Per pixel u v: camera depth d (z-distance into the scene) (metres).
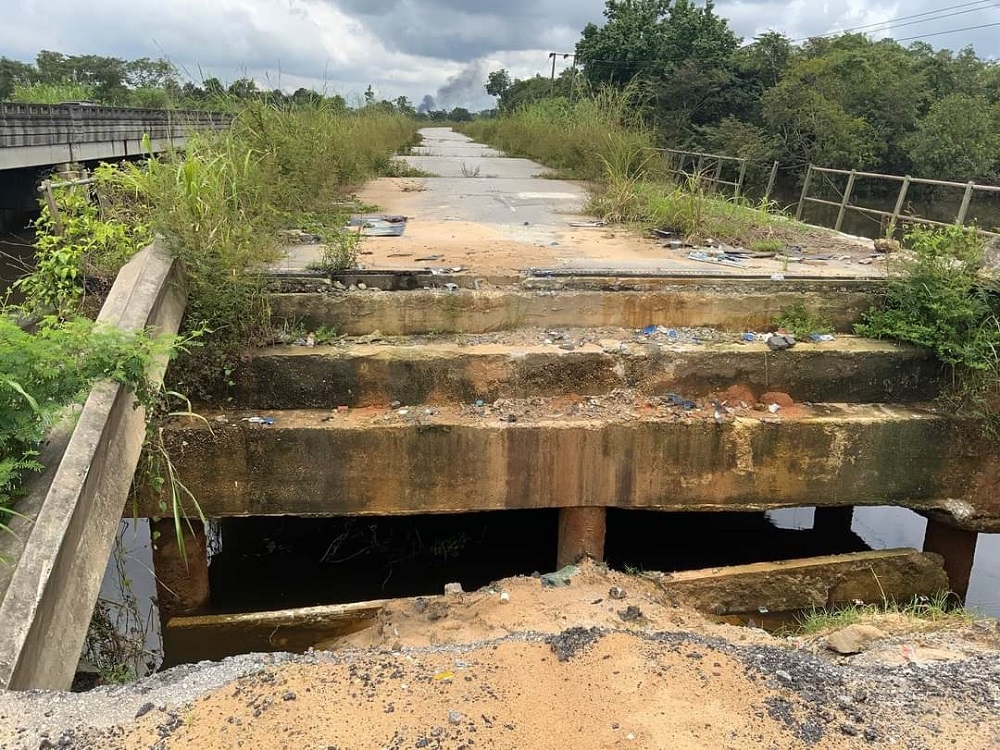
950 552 6.00
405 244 7.33
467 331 5.79
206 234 5.37
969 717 2.63
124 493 4.16
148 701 2.66
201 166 5.87
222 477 5.07
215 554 6.18
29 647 2.88
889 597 5.50
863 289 6.04
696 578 5.11
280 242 6.61
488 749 2.41
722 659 3.00
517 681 2.82
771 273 6.16
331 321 5.63
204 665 2.99
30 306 5.49
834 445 5.38
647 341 5.70
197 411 5.23
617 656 3.00
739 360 5.52
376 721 2.54
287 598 5.62
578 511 5.38
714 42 30.27
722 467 5.33
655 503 5.38
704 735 2.49
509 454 5.16
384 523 6.38
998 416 5.51
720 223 8.38
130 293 4.71
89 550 3.60
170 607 5.24
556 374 5.45
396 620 4.52
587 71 32.88
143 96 24.05
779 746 2.44
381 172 14.23
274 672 2.86
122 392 4.21
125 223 5.80
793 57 28.78
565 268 6.21
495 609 4.56
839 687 2.82
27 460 3.55
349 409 5.35
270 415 5.21
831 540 6.64
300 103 11.44
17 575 3.04
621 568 5.85
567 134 14.91
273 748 2.40
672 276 5.96
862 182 26.31
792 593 5.28
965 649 3.60
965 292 5.64
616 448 5.21
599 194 10.55
